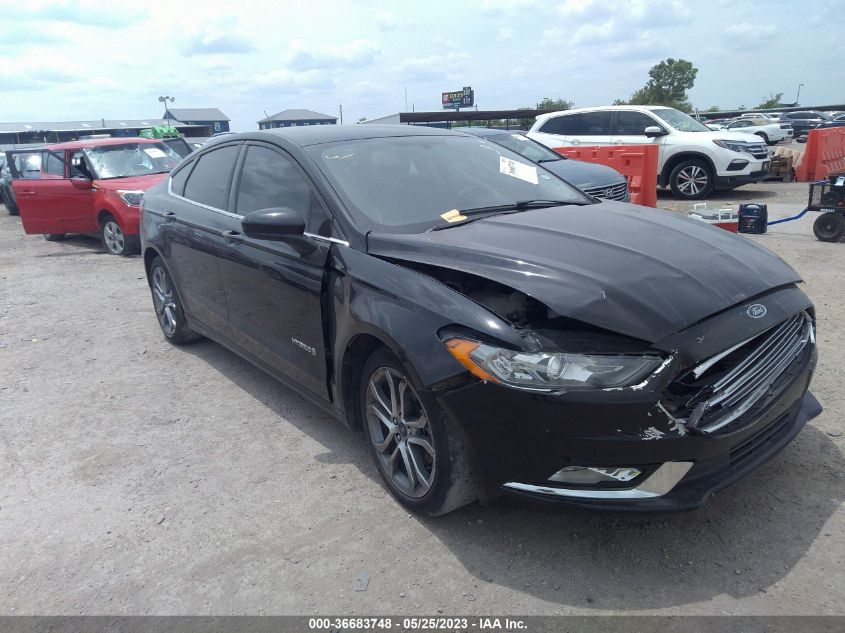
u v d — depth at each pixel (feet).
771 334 9.03
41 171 36.65
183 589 9.03
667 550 9.16
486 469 8.72
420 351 9.00
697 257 9.57
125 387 16.10
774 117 158.30
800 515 9.63
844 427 11.95
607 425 7.88
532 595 8.50
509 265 9.21
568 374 7.97
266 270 12.59
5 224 50.70
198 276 15.58
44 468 12.42
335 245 11.04
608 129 44.50
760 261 10.05
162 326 19.04
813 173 48.67
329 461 12.12
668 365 7.94
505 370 8.21
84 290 26.40
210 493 11.30
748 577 8.53
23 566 9.69
